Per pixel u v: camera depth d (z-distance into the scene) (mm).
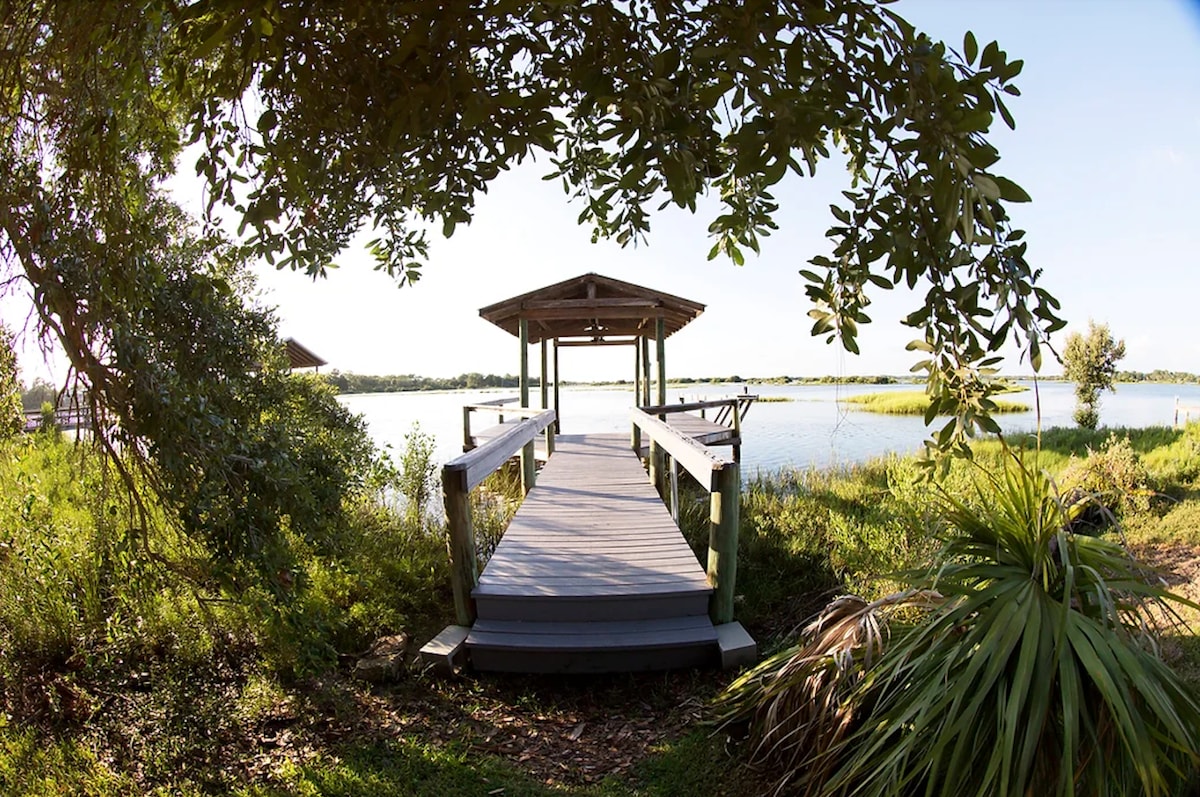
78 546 4480
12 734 3203
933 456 1672
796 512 7852
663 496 8117
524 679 4066
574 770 3180
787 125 1170
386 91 1687
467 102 1421
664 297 11906
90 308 2322
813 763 2623
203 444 2674
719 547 4348
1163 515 6863
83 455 2930
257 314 4957
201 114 1872
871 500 8883
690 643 4074
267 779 3020
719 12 1272
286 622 3398
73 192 2287
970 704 2143
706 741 3254
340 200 2424
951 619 2377
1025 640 2162
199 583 3891
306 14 1440
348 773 3029
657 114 1461
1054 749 2131
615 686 4004
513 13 1475
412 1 1319
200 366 3039
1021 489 2541
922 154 1198
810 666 2787
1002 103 1197
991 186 1102
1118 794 2074
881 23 1210
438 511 7852
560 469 9562
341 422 7395
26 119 2221
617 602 4383
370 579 5250
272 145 2070
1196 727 2145
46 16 1872
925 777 2277
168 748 3191
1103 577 2439
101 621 4105
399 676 4035
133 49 1827
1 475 4980
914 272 1354
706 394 16125
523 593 4375
